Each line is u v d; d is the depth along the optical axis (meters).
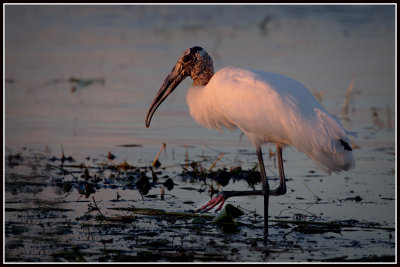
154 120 15.81
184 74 11.17
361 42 25.72
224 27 27.75
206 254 8.08
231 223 9.31
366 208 10.13
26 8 29.89
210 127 11.05
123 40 24.81
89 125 15.10
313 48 24.17
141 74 19.83
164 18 29.14
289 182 11.69
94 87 18.52
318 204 10.38
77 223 9.17
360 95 17.98
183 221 9.47
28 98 17.27
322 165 9.43
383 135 14.63
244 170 12.27
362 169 12.36
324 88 18.38
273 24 28.89
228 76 9.95
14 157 12.55
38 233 8.69
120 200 10.39
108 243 8.39
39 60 21.48
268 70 19.77
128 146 13.70
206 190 11.17
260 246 8.45
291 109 9.12
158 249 8.22
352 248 8.40
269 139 9.73
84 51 22.97
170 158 13.01
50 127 14.84
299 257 8.02
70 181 11.12
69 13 29.61
